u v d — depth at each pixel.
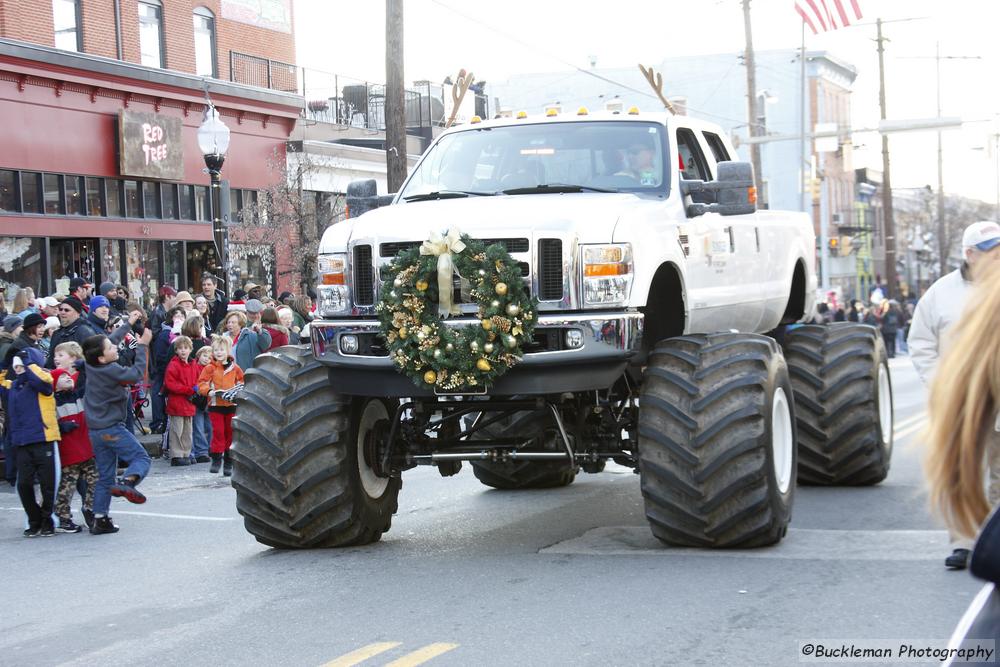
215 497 11.69
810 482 9.98
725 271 8.61
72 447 9.92
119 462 14.33
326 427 7.65
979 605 2.13
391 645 5.54
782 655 5.15
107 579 7.70
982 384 2.10
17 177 21.62
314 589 6.85
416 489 11.12
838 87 65.25
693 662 5.09
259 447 7.72
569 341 6.89
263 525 7.88
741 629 5.57
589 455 7.69
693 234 8.02
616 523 8.71
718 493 6.94
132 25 25.14
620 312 6.98
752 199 7.99
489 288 6.83
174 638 5.95
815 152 60.91
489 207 7.24
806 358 9.84
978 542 2.02
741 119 60.59
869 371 9.67
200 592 7.00
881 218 73.75
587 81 60.47
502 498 10.35
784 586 6.37
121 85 23.50
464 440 8.20
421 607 6.26
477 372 6.84
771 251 9.70
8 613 6.85
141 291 24.41
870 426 9.63
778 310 9.89
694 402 6.99
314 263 26.02
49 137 22.20
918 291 81.06
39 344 13.23
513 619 5.91
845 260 66.06
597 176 8.22
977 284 2.21
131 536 9.52
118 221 23.73
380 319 7.08
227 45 28.05
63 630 6.31
